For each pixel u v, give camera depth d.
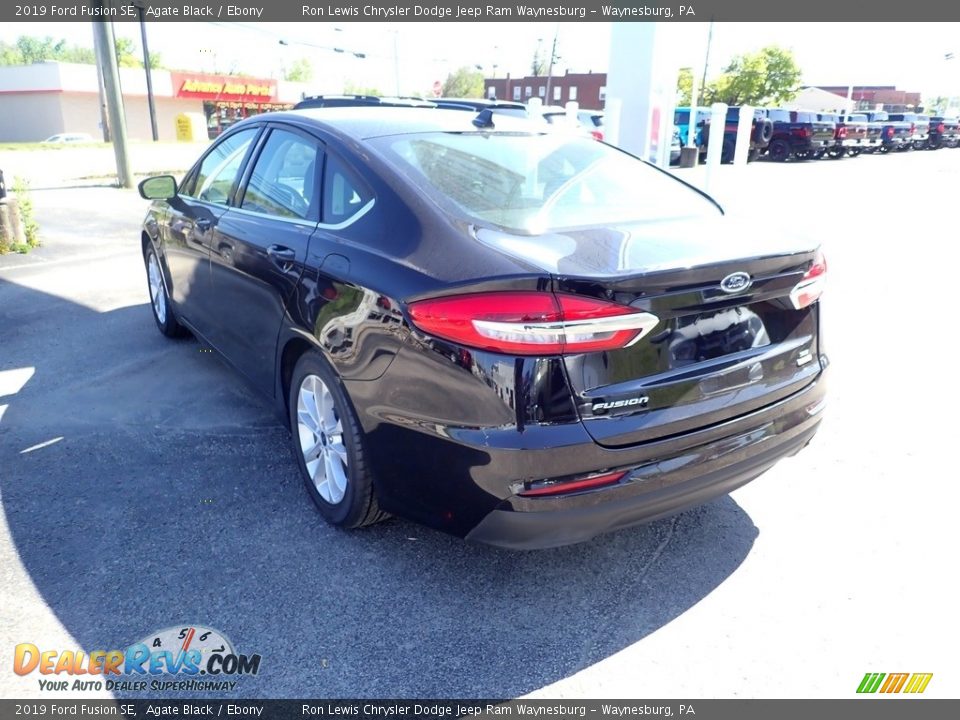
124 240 9.42
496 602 2.69
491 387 2.27
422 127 3.29
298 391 3.18
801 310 2.84
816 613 2.65
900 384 4.74
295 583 2.75
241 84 54.09
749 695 2.30
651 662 2.42
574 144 3.53
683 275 2.31
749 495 3.44
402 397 2.51
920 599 2.72
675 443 2.42
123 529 3.06
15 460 3.60
